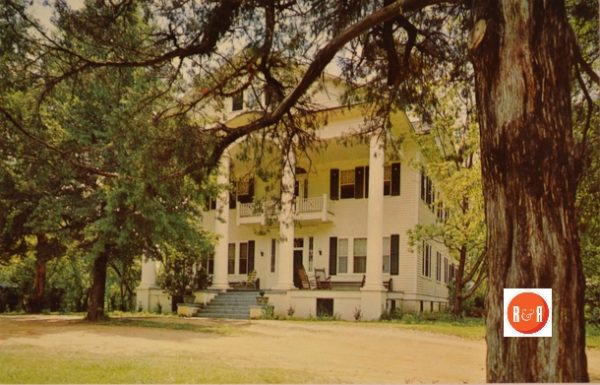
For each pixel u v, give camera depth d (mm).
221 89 7391
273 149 8586
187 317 20703
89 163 10352
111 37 6934
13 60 6707
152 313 24031
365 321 19531
